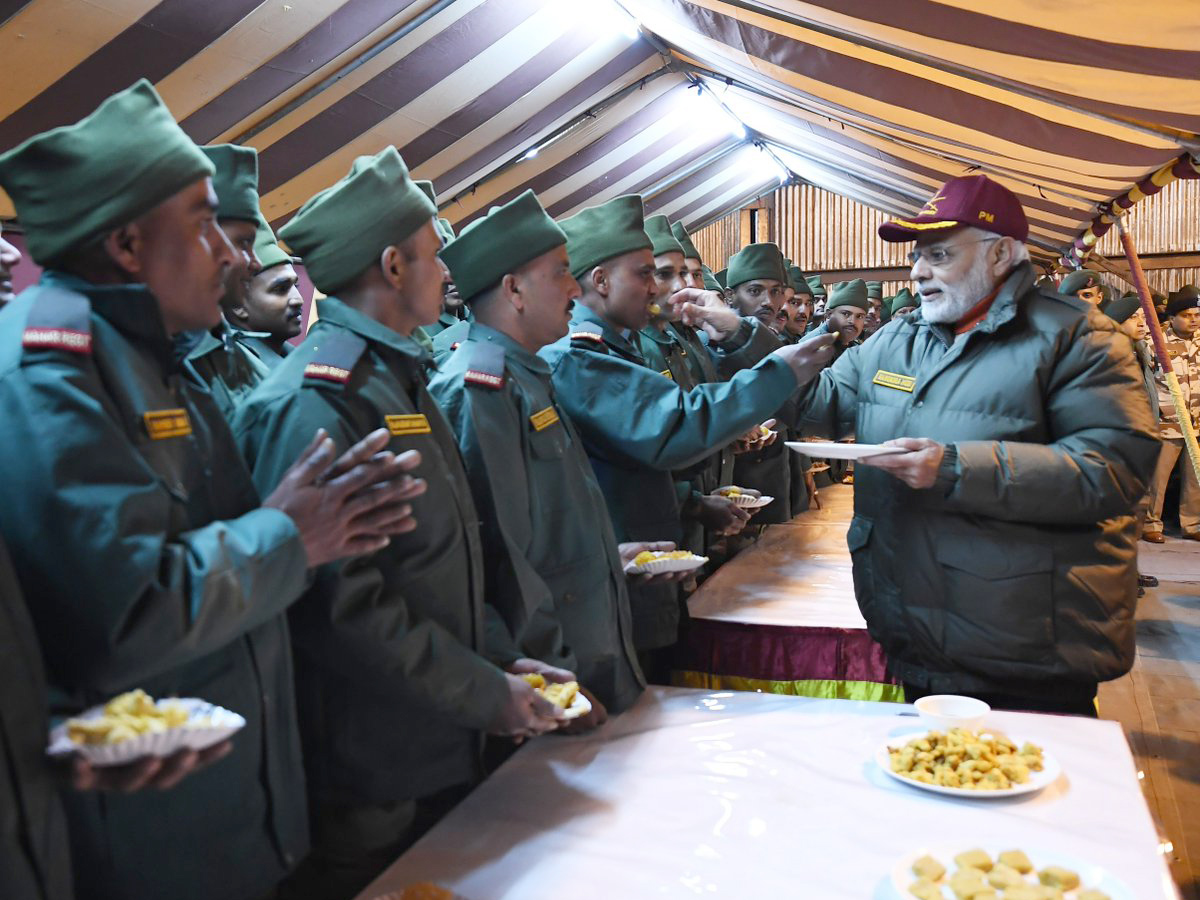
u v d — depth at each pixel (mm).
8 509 1019
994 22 2666
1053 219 6730
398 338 1578
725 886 1245
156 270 1174
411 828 1631
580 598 1925
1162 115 3037
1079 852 1307
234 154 2207
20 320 1073
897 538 2320
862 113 5645
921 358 2375
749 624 2777
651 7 5523
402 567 1497
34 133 4254
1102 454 2104
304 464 1204
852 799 1481
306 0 4363
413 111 5855
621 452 2283
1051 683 2219
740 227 14195
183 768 944
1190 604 5668
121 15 3898
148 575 1007
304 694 1551
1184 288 7160
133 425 1114
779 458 4426
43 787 943
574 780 1575
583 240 2416
